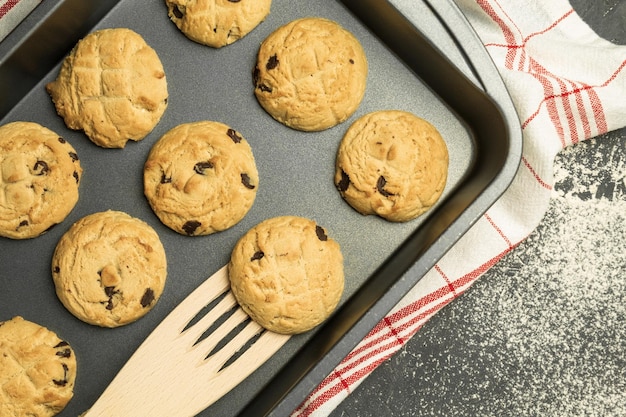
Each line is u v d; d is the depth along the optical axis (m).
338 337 0.52
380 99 0.56
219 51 0.55
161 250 0.54
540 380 0.59
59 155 0.53
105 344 0.54
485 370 0.59
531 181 0.57
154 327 0.54
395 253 0.55
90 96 0.53
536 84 0.56
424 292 0.58
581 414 0.59
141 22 0.55
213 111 0.55
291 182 0.55
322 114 0.54
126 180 0.55
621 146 0.59
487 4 0.57
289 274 0.52
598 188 0.60
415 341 0.59
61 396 0.52
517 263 0.59
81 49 0.54
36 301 0.54
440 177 0.54
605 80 0.58
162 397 0.52
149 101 0.53
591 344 0.59
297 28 0.54
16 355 0.52
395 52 0.56
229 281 0.54
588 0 0.59
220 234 0.55
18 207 0.53
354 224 0.55
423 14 0.52
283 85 0.54
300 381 0.51
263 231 0.53
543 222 0.60
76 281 0.53
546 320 0.59
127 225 0.53
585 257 0.59
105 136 0.54
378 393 0.59
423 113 0.56
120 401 0.52
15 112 0.55
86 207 0.54
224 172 0.53
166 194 0.53
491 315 0.59
